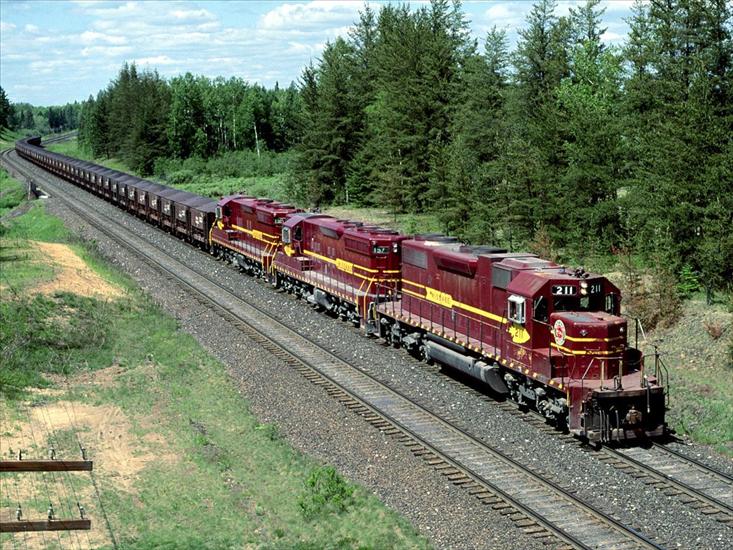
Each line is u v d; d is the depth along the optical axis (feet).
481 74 182.50
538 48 165.99
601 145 130.00
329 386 82.99
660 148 112.27
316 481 58.95
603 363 66.44
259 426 72.49
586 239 129.80
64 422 71.87
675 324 98.68
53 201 249.55
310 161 231.30
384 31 308.60
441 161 175.94
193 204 174.81
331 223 117.91
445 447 66.54
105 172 262.06
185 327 109.19
